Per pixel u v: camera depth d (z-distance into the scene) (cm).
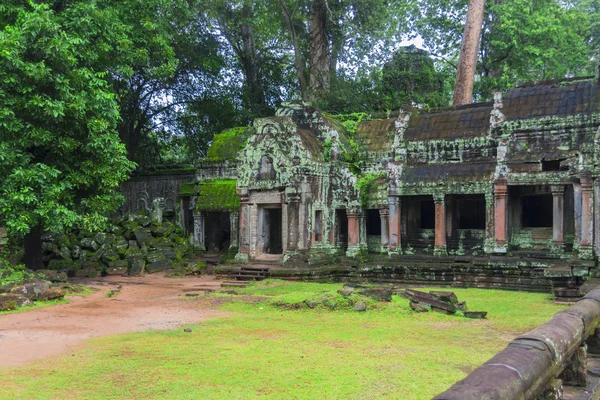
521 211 2173
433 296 1359
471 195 2272
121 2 2378
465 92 2712
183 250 2711
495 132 2145
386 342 989
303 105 2514
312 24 3266
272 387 708
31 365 847
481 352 903
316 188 2320
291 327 1155
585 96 2017
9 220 1681
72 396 684
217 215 3003
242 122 3794
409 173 2252
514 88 2234
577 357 547
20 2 1844
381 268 2133
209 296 1642
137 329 1156
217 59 3612
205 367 816
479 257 2038
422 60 3478
